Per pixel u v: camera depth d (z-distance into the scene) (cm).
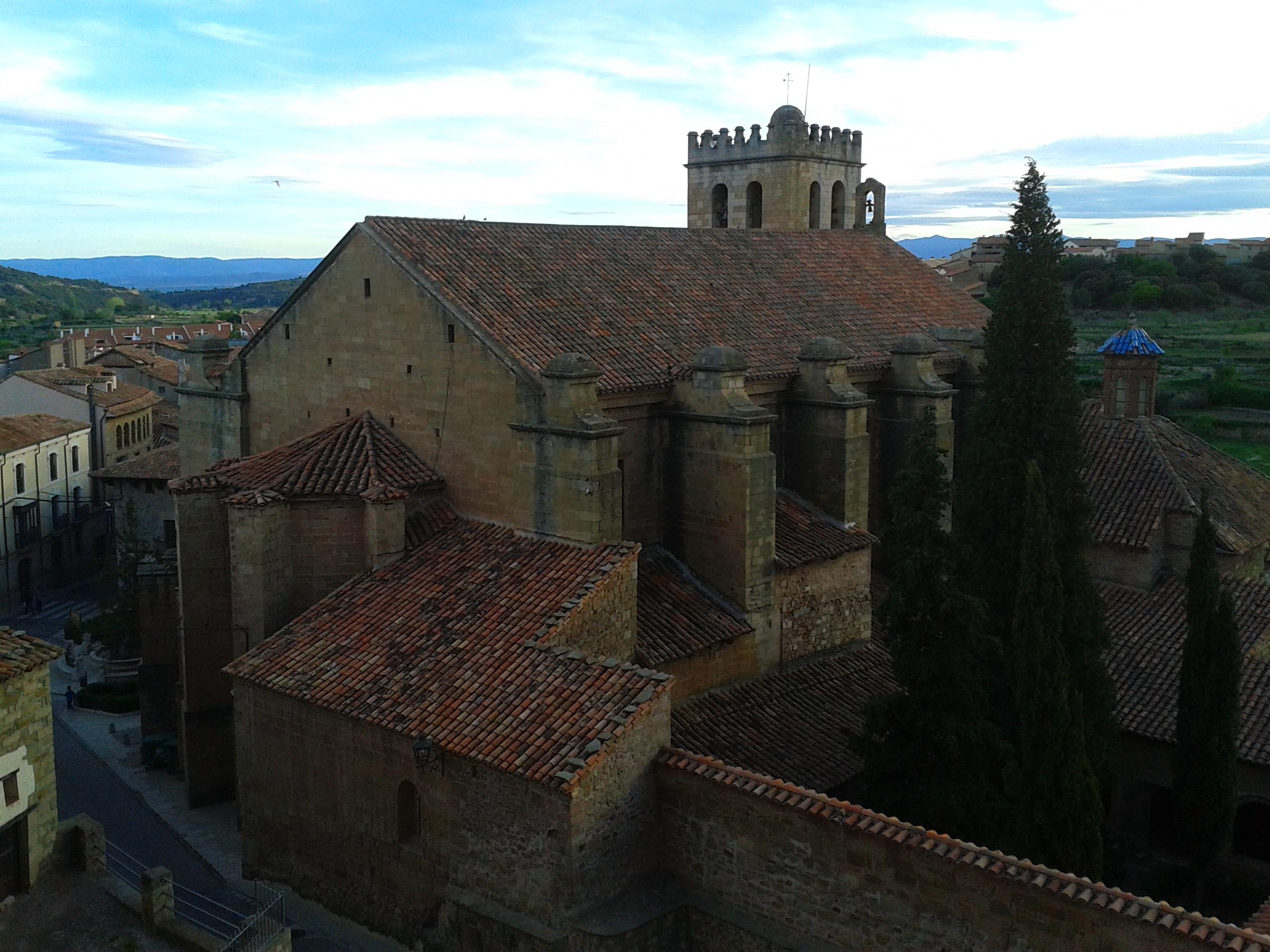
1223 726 3066
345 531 3272
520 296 3469
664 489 3475
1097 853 2531
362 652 2872
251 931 2516
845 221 5672
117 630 5194
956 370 4388
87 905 2517
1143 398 4591
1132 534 4025
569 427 3033
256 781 2991
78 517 7875
